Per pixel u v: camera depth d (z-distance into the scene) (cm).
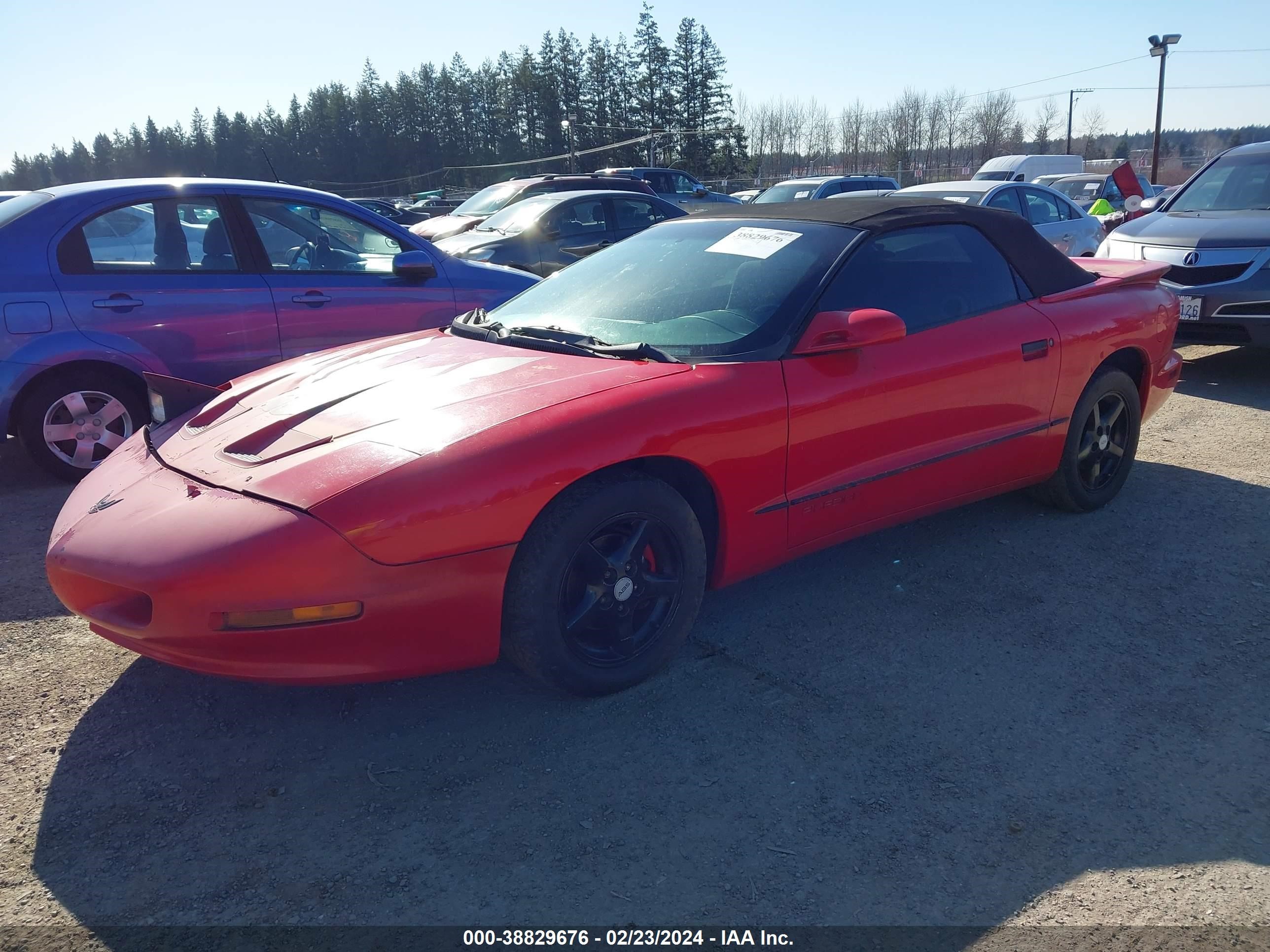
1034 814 237
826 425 317
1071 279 418
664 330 329
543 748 267
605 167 7106
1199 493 468
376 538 238
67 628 342
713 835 230
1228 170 805
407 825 236
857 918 204
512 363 312
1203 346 862
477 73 8000
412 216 2270
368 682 259
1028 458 396
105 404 511
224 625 237
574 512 263
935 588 368
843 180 1981
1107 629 334
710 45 6738
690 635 334
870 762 259
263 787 252
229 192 541
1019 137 6575
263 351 541
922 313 356
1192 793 245
